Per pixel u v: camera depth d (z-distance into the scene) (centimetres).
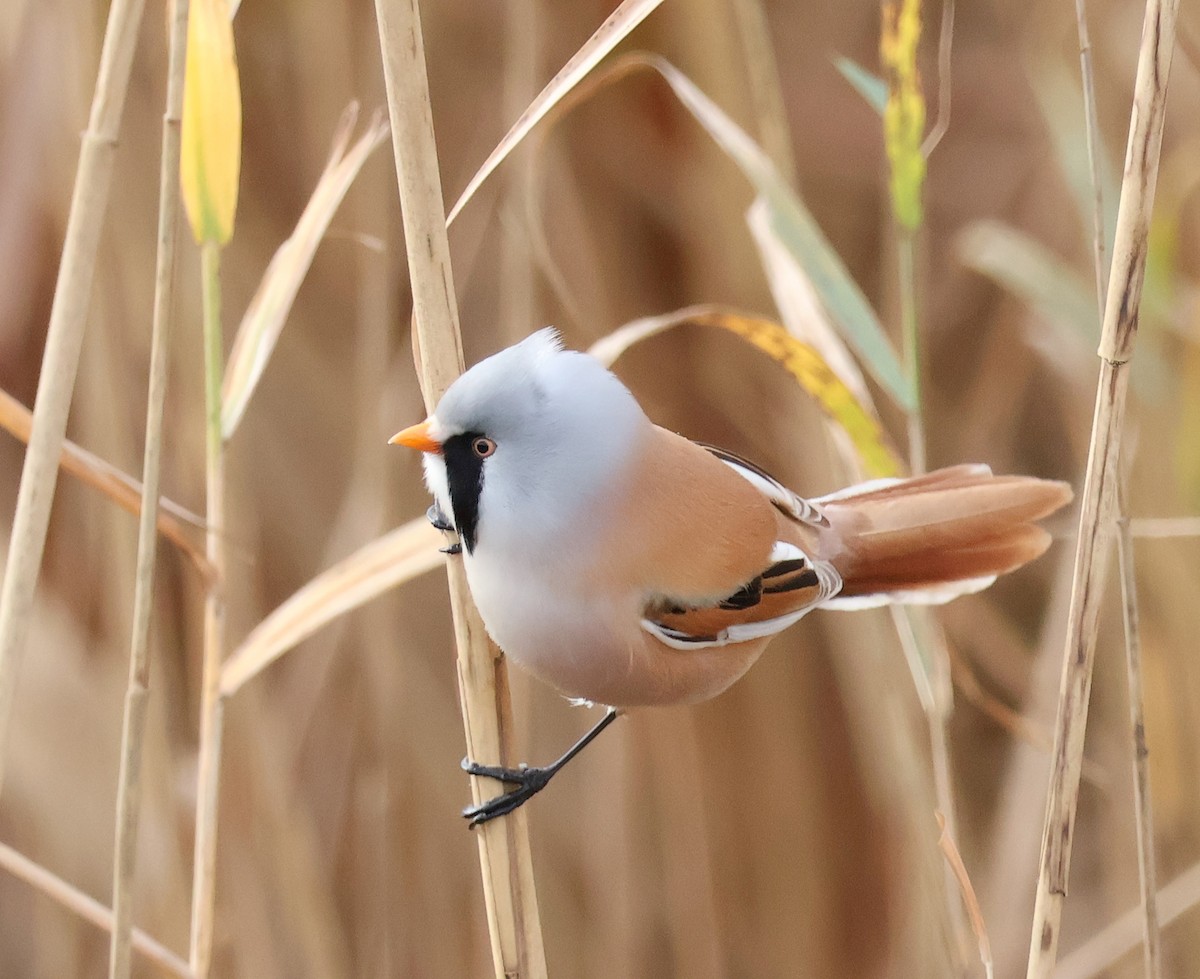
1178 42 431
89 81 429
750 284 437
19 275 431
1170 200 435
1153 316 432
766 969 438
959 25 454
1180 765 434
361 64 434
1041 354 438
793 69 441
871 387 441
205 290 421
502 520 420
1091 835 440
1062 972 433
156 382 419
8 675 418
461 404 419
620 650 421
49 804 431
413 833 434
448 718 435
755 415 438
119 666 430
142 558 419
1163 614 434
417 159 419
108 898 431
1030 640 443
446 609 436
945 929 428
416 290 419
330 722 436
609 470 420
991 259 432
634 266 438
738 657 424
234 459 431
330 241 436
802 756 438
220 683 421
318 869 434
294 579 436
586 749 436
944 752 426
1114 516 418
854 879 439
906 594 426
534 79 432
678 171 438
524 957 419
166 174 418
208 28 420
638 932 436
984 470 427
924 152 423
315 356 436
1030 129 443
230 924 430
